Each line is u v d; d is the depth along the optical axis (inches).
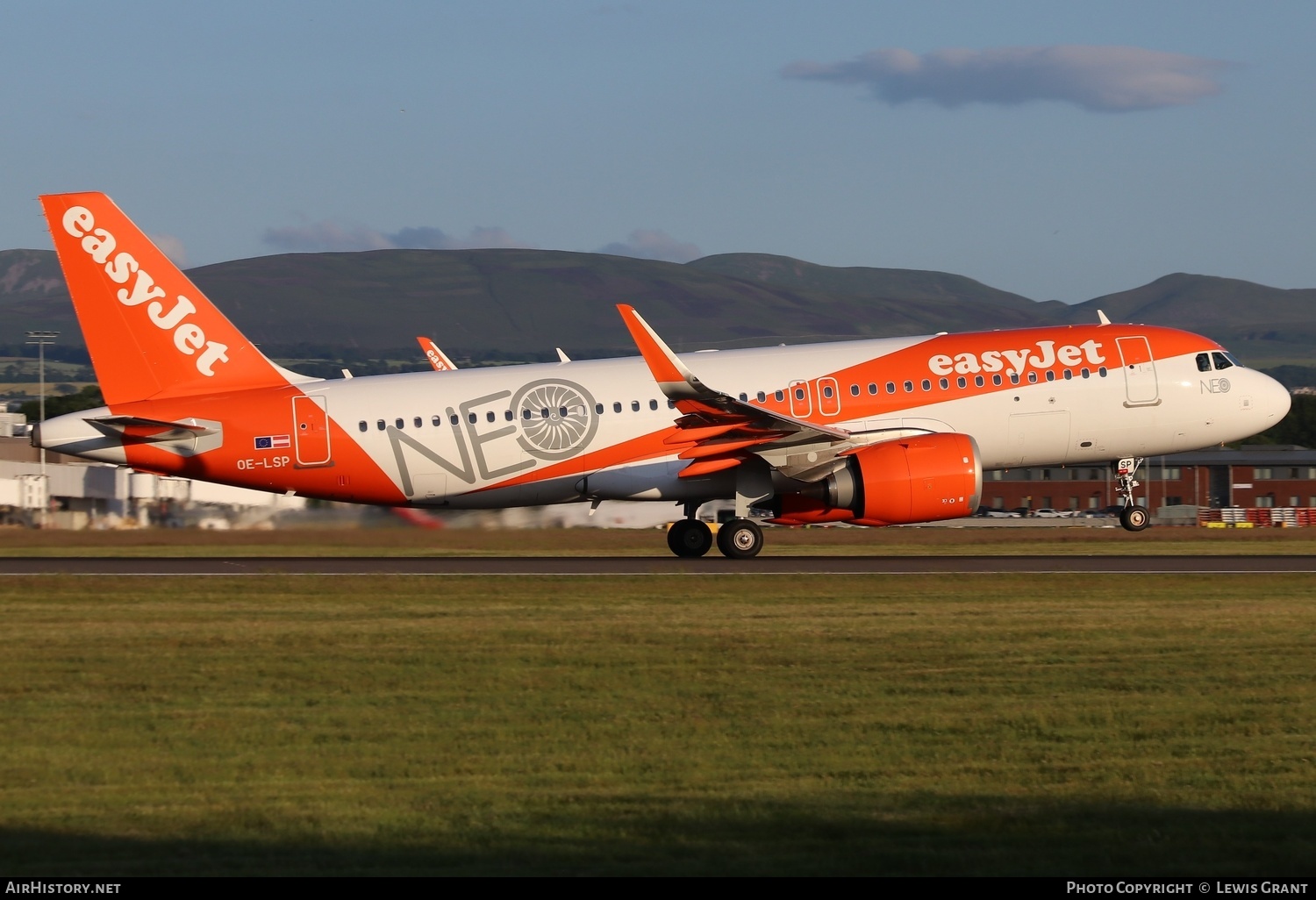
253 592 3841.0
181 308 4697.3
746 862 1502.2
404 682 2559.1
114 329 4662.9
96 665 2751.0
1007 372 4722.0
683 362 4719.5
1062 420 4722.0
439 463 4672.7
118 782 1902.1
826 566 4399.6
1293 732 2126.0
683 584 3909.9
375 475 4699.8
